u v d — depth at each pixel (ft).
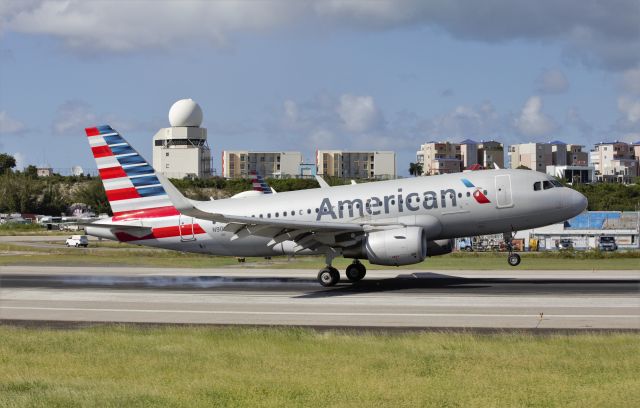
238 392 74.08
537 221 176.35
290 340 103.76
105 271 235.40
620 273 204.74
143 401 71.05
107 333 112.27
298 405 69.72
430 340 102.47
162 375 82.79
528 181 175.52
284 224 163.43
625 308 134.62
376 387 75.72
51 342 105.19
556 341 100.37
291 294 164.86
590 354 91.45
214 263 271.69
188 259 299.58
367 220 177.78
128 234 193.88
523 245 442.50
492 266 238.68
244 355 93.45
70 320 131.13
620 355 90.43
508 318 124.67
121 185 194.39
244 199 191.72
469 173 179.52
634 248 431.43
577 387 75.25
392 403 69.97
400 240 164.14
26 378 81.82
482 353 92.94
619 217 466.70
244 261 279.28
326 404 69.92
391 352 94.38
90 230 196.44
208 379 80.18
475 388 75.15
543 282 180.65
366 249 167.22
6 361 92.53
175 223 190.60
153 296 164.86
